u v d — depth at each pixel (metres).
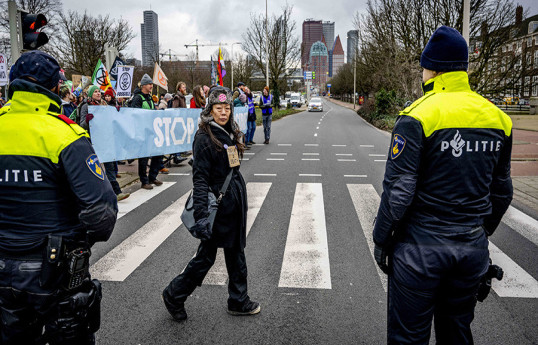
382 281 4.04
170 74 48.12
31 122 2.02
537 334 3.16
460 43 2.07
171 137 8.88
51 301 2.09
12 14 5.61
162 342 3.05
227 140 3.09
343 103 79.06
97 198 2.08
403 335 2.19
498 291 3.83
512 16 18.19
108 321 3.33
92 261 4.52
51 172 2.03
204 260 3.19
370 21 26.16
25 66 2.05
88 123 6.53
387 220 2.10
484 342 3.05
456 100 2.05
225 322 3.32
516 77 18.84
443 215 2.07
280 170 9.71
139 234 5.38
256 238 5.23
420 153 2.04
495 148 2.08
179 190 7.79
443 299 2.23
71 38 31.33
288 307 3.56
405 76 21.30
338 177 8.94
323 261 4.51
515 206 6.79
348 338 3.12
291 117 34.22
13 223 2.02
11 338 2.13
